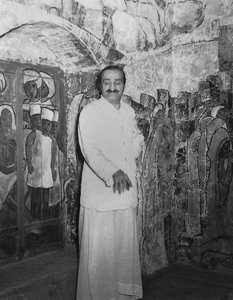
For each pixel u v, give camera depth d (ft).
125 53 11.82
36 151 11.23
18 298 9.37
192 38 12.94
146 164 12.40
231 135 12.30
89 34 10.79
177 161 13.34
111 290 9.59
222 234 12.58
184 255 13.28
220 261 12.61
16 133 10.68
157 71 12.83
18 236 10.82
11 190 10.62
